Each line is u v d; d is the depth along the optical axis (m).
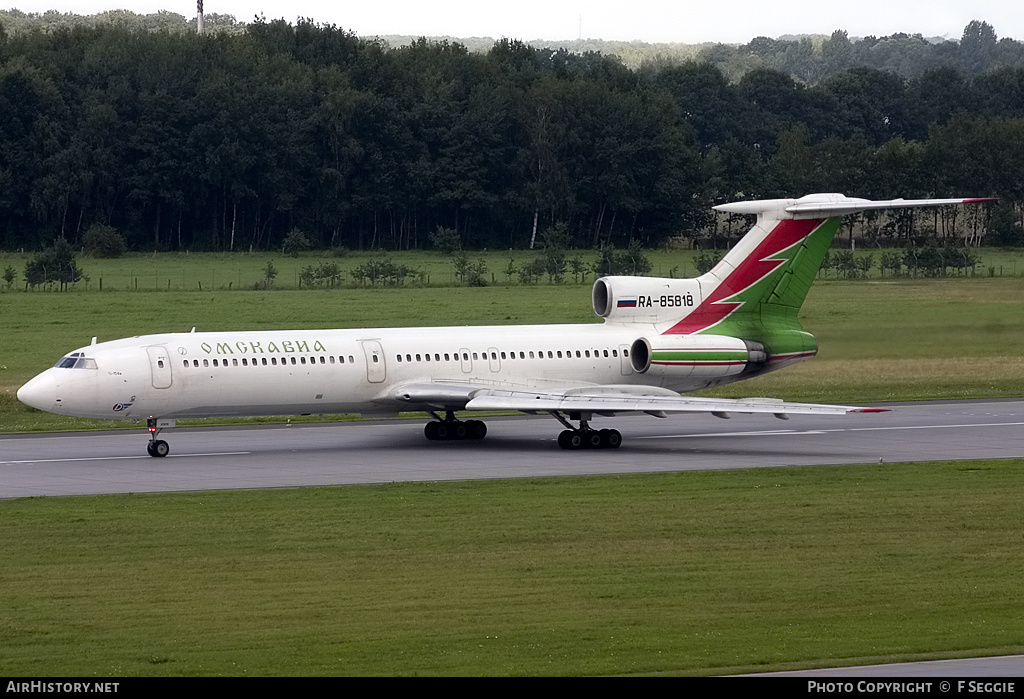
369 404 189.62
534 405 181.50
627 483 154.88
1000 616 98.31
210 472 164.00
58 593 105.69
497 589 106.62
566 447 186.88
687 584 108.31
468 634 93.38
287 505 141.12
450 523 132.12
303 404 185.12
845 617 98.12
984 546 122.31
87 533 127.31
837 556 118.19
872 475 160.38
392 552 119.75
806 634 93.12
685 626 95.31
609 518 134.50
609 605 101.62
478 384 193.00
